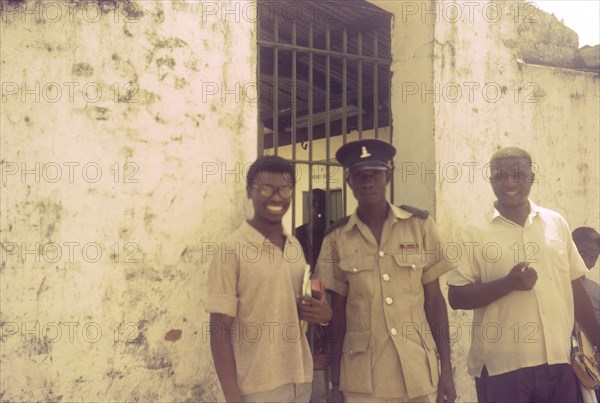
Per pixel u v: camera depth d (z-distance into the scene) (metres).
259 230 2.80
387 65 4.41
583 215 4.87
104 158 3.14
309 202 3.88
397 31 4.36
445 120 4.20
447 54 4.22
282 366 2.72
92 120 3.12
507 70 4.51
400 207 3.06
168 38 3.30
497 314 3.12
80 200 3.09
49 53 3.05
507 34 4.53
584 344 3.27
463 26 4.30
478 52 4.37
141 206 3.22
